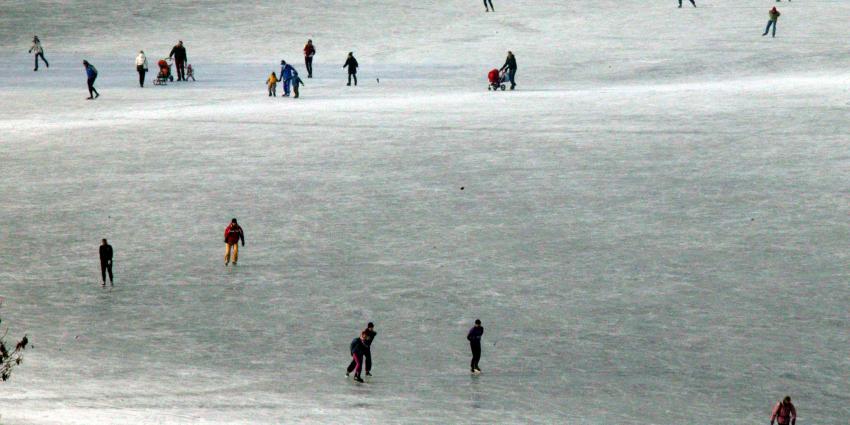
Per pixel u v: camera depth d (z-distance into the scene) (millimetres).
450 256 105188
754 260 101875
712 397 75062
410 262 103938
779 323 88688
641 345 84688
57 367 78875
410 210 118625
